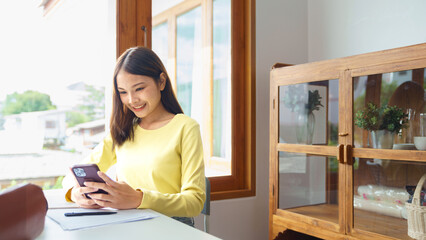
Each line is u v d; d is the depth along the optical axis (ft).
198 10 8.25
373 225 5.81
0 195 2.05
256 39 8.74
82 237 2.39
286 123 7.32
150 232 2.53
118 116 4.46
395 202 5.54
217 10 8.52
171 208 3.49
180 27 7.98
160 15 7.66
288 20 9.27
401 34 7.43
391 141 5.56
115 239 2.34
